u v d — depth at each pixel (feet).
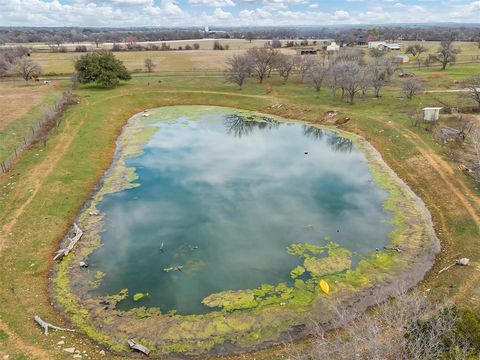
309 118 187.11
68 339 60.03
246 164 136.15
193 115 197.88
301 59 270.87
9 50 376.07
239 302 70.08
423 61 317.63
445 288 68.28
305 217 99.55
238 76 236.02
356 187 116.98
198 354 59.06
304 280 75.97
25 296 68.95
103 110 184.24
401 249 84.99
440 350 41.55
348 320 61.77
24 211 94.22
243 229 93.91
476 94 164.66
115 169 127.95
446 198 102.83
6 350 55.52
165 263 81.05
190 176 124.57
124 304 69.46
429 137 141.28
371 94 211.82
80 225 93.91
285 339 61.57
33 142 139.13
